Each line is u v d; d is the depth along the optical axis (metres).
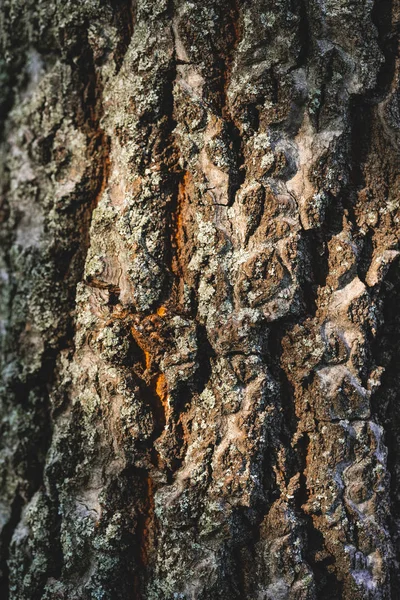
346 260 0.61
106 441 0.62
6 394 0.66
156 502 0.61
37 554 0.63
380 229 0.62
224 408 0.61
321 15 0.60
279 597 0.60
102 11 0.62
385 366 0.62
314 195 0.61
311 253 0.61
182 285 0.61
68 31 0.63
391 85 0.61
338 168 0.61
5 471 0.66
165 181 0.61
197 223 0.61
